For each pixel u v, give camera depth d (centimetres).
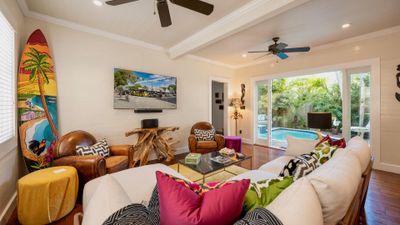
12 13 207
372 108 331
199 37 329
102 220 69
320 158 150
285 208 69
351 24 293
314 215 68
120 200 81
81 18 274
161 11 198
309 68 420
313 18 272
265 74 510
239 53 444
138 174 173
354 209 110
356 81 364
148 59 384
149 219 75
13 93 213
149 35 339
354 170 109
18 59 234
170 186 74
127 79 350
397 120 308
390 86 313
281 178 105
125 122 353
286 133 505
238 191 74
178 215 67
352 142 187
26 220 169
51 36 274
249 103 552
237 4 239
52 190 176
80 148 242
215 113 773
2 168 183
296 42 371
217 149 376
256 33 325
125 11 255
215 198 72
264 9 226
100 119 323
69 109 290
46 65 257
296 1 199
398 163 307
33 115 242
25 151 231
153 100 388
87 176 208
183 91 447
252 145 532
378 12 257
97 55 318
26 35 254
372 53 331
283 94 507
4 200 186
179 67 438
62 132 284
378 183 266
